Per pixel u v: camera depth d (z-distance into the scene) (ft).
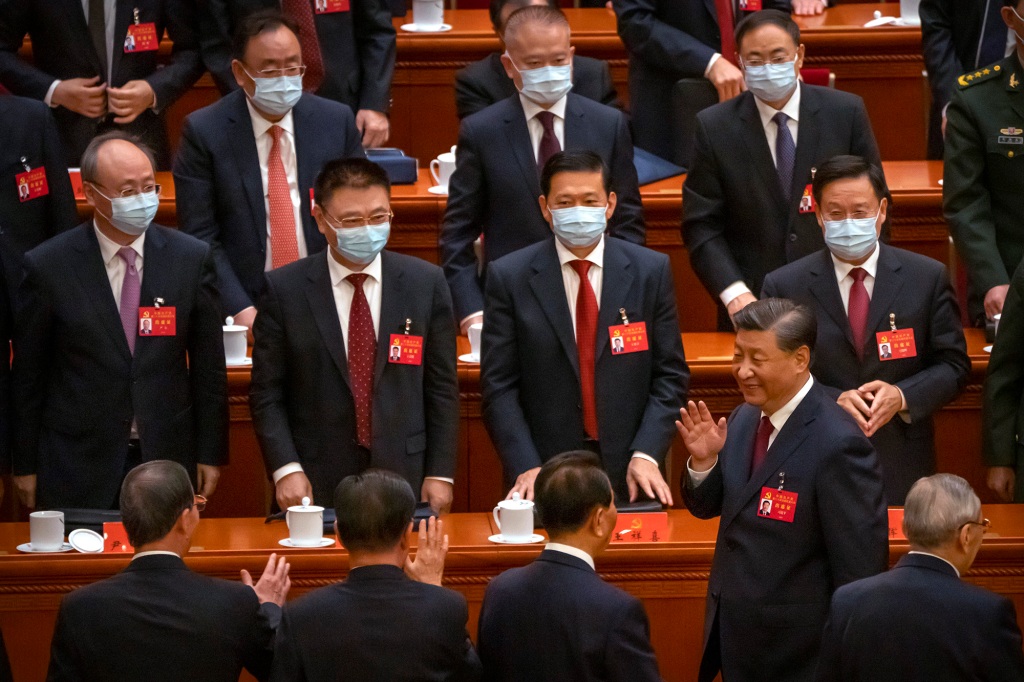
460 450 62.64
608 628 36.99
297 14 71.82
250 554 46.83
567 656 37.17
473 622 48.08
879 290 53.78
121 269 55.01
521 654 37.88
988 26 72.23
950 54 73.82
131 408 54.49
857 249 52.70
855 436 41.70
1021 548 47.55
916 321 53.62
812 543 41.81
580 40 82.12
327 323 53.83
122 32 70.28
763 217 61.26
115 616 38.27
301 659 37.06
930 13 74.43
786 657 41.63
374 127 73.56
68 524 49.73
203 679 38.32
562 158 53.57
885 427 53.26
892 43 80.84
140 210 53.26
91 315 54.24
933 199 69.97
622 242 55.98
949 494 38.06
